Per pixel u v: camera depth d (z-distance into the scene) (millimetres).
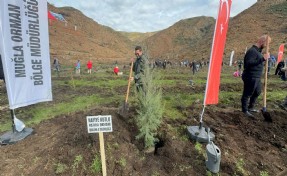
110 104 8641
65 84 15203
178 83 15797
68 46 87000
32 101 6023
